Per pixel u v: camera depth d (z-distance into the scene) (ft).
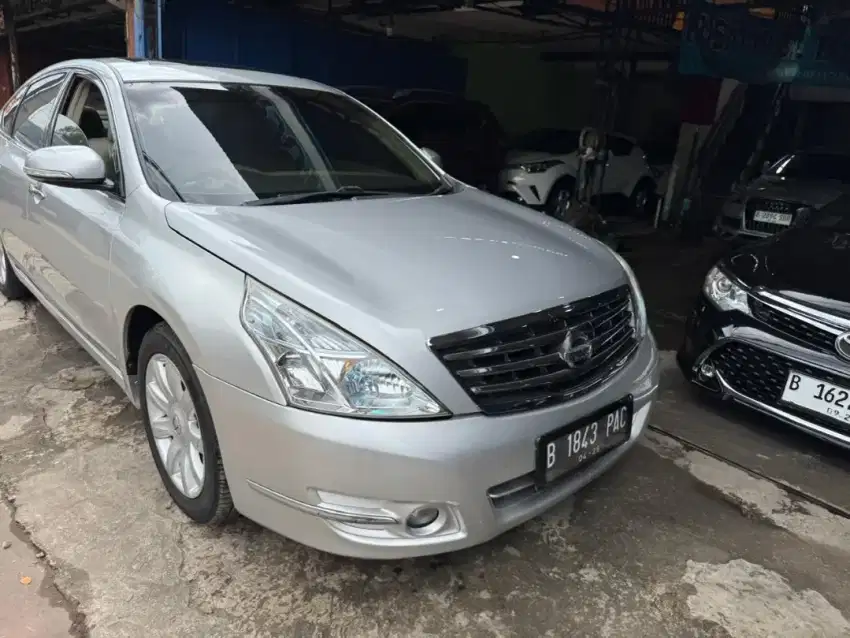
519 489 6.11
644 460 9.29
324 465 5.44
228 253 6.20
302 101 9.69
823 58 21.79
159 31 16.25
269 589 6.56
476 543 5.98
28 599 6.27
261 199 7.74
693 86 28.66
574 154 28.43
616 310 7.16
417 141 26.48
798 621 6.56
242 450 5.84
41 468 8.22
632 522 7.95
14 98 12.58
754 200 22.97
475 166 28.02
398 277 6.11
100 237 7.83
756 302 9.39
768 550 7.57
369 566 6.96
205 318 5.99
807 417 8.91
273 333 5.64
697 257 23.13
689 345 10.44
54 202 9.25
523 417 5.89
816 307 8.75
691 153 29.17
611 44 22.90
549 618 6.44
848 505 8.45
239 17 26.43
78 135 9.18
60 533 7.14
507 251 7.07
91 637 5.90
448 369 5.60
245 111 8.90
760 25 21.34
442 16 29.27
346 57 31.83
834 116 31.42
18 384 10.25
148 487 7.95
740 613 6.62
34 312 13.07
